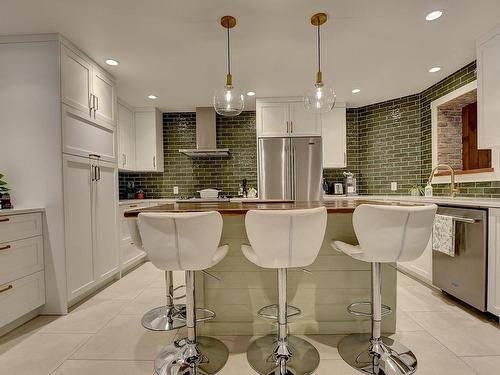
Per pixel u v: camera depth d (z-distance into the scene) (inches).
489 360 62.5
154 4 74.1
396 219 53.7
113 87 120.2
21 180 87.1
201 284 75.6
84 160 98.1
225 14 79.1
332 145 157.3
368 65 113.3
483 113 91.2
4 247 72.7
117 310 90.4
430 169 138.9
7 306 73.9
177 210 66.4
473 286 81.2
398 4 75.6
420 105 146.5
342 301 75.9
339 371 59.8
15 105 87.1
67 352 67.4
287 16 80.4
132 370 60.9
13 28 83.7
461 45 98.0
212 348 69.1
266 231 52.4
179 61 107.5
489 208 76.9
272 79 127.0
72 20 80.5
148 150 165.2
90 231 100.7
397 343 68.6
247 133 174.6
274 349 65.4
